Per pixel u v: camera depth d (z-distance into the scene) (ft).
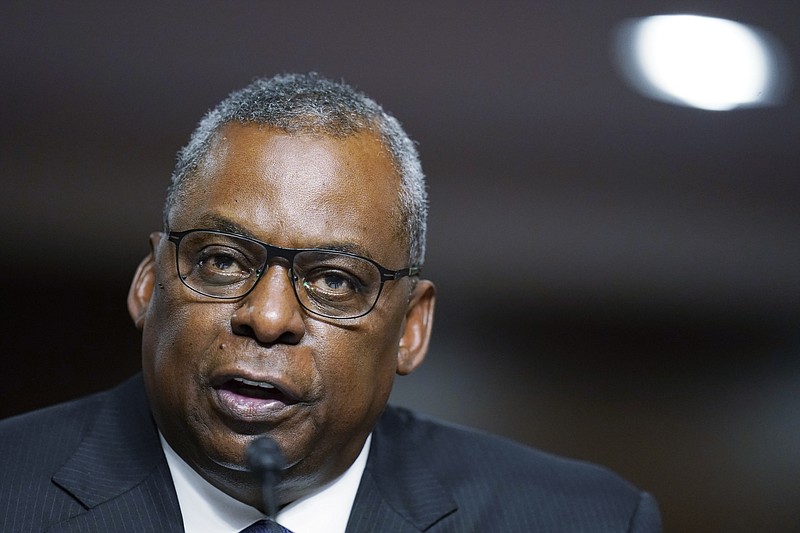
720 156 37.68
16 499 17.58
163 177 35.40
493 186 37.83
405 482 19.86
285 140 16.37
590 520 20.74
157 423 17.70
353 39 36.09
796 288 37.22
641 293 37.42
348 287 16.46
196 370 15.98
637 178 37.99
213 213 16.10
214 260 16.21
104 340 34.12
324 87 17.69
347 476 18.58
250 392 16.08
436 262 37.27
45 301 34.27
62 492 17.78
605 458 33.91
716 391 36.06
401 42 36.17
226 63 35.65
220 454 16.02
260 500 17.28
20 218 34.65
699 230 37.76
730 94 36.99
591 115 37.37
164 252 16.75
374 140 17.03
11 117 34.94
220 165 16.40
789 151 37.45
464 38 36.40
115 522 17.48
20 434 18.86
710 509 33.12
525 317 37.04
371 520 18.69
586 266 37.52
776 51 36.70
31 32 34.71
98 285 34.65
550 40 36.55
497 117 37.37
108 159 35.37
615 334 37.01
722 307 37.40
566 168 37.86
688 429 34.81
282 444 16.06
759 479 33.63
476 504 20.30
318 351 16.06
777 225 37.73
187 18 35.37
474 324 36.70
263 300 15.66
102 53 35.17
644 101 37.24
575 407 35.35
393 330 17.31
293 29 35.81
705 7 36.42
